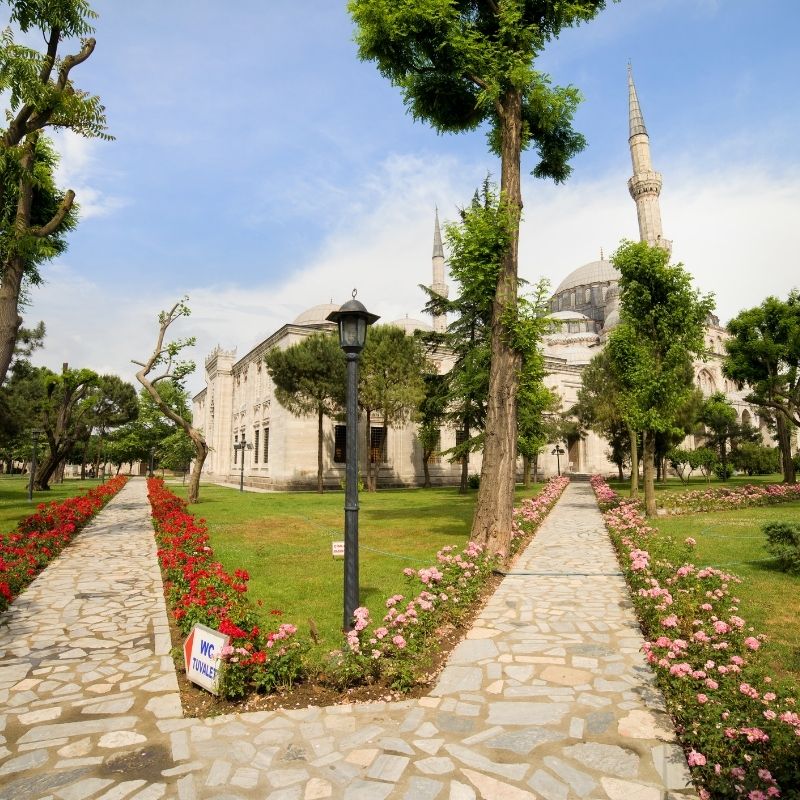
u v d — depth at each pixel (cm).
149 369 2119
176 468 6525
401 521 1619
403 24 994
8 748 362
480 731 379
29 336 2969
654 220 5181
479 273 1044
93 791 314
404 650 477
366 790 312
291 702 427
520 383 1122
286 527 1482
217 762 343
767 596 696
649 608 592
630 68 5491
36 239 961
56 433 2977
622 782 318
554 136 1305
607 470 5119
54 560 1007
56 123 1002
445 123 1255
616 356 1598
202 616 552
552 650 538
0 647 561
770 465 4612
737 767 297
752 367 2519
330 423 3647
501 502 980
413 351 2923
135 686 463
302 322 4597
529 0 1061
